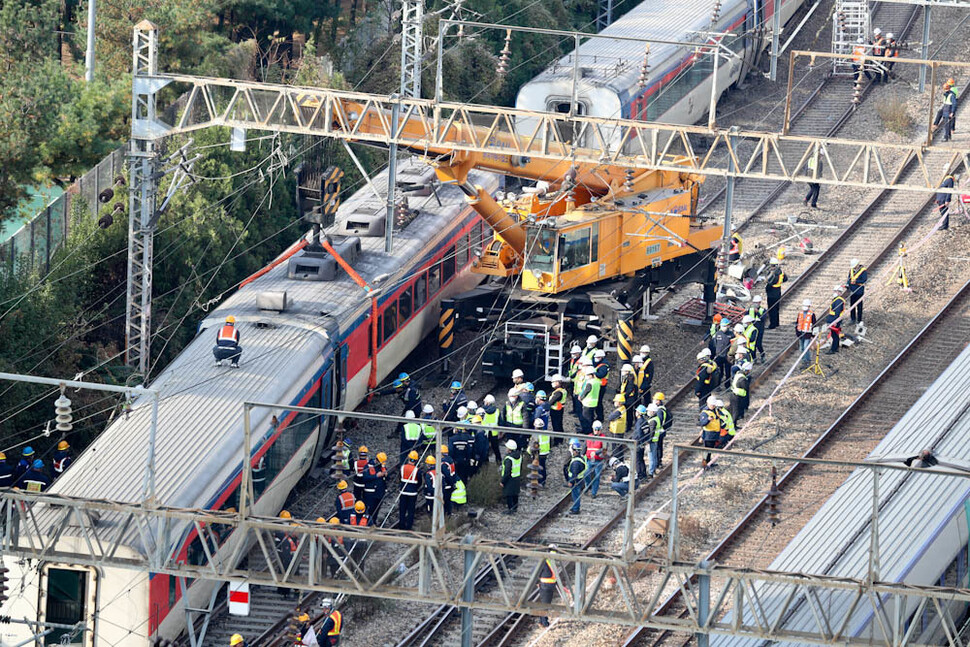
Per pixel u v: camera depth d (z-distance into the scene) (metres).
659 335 160.38
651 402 144.25
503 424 131.38
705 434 131.25
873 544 84.00
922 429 111.50
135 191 138.12
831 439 138.12
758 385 148.75
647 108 192.12
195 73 176.62
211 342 126.56
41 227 145.62
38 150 137.62
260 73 194.12
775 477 122.81
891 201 189.50
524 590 86.75
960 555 98.12
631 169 153.12
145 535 88.69
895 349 155.12
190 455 106.88
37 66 145.38
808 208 189.00
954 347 154.12
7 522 88.31
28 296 134.62
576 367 140.38
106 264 149.50
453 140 142.25
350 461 129.50
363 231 151.88
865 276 155.88
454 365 156.25
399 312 146.75
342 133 140.12
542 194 145.62
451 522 123.06
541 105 187.12
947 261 172.88
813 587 84.50
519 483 124.19
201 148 158.12
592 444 126.56
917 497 99.88
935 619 94.81
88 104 141.50
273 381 119.19
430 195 165.75
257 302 131.88
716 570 85.06
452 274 162.38
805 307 149.88
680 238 149.25
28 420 129.88
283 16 198.50
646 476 130.88
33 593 97.56
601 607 110.94
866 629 88.75
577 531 123.00
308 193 169.75
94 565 93.25
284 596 113.44
